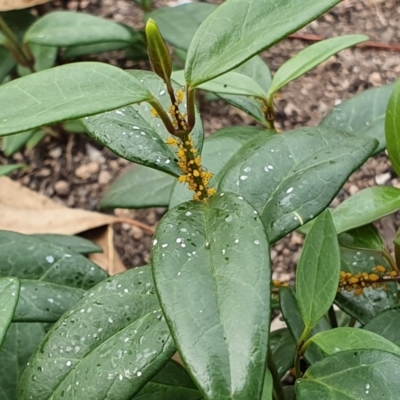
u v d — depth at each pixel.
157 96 0.31
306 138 0.32
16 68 0.68
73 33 0.55
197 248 0.25
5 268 0.36
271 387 0.30
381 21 0.72
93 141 0.69
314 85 0.68
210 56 0.25
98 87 0.25
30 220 0.57
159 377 0.34
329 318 0.41
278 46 0.72
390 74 0.68
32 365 0.29
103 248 0.56
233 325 0.22
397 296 0.39
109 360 0.28
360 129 0.44
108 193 0.51
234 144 0.42
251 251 0.24
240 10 0.26
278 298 0.39
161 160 0.29
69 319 0.29
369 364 0.28
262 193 0.30
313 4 0.24
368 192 0.33
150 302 0.29
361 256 0.40
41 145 0.69
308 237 0.31
